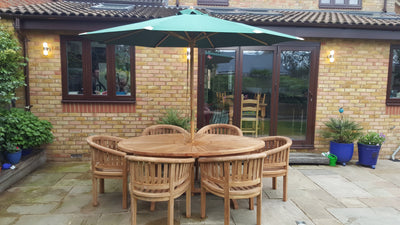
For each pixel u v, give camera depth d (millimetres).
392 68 5805
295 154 5547
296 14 6484
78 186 4109
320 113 5750
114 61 5348
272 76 5691
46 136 4617
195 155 2934
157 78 5434
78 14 4738
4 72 4078
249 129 5766
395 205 3561
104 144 3840
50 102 5270
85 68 5301
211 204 3570
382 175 4816
